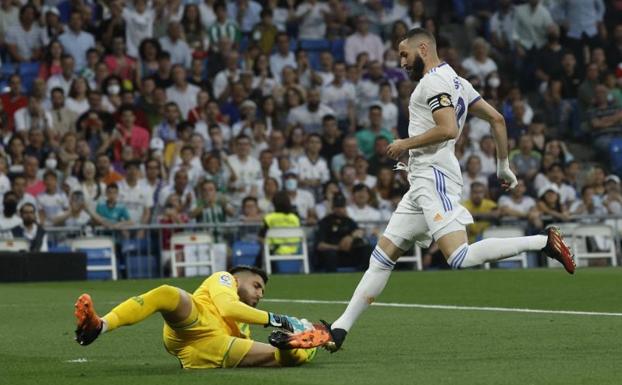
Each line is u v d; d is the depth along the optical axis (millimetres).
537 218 54906
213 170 53250
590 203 57125
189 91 59156
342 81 61906
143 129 56344
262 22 64125
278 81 62531
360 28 64688
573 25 68312
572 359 20531
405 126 61344
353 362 20469
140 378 18547
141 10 62000
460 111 21828
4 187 51156
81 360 21344
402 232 21766
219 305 19406
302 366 19797
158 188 53125
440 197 21312
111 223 51344
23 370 19969
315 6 66000
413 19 67562
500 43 68250
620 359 20469
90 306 18328
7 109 55812
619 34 68250
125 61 59812
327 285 42312
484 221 54750
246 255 52000
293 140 57188
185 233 51656
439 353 21766
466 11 70438
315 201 55719
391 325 27203
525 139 58812
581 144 65312
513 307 32094
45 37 60375
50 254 47031
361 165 55531
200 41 62625
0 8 60156
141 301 18891
